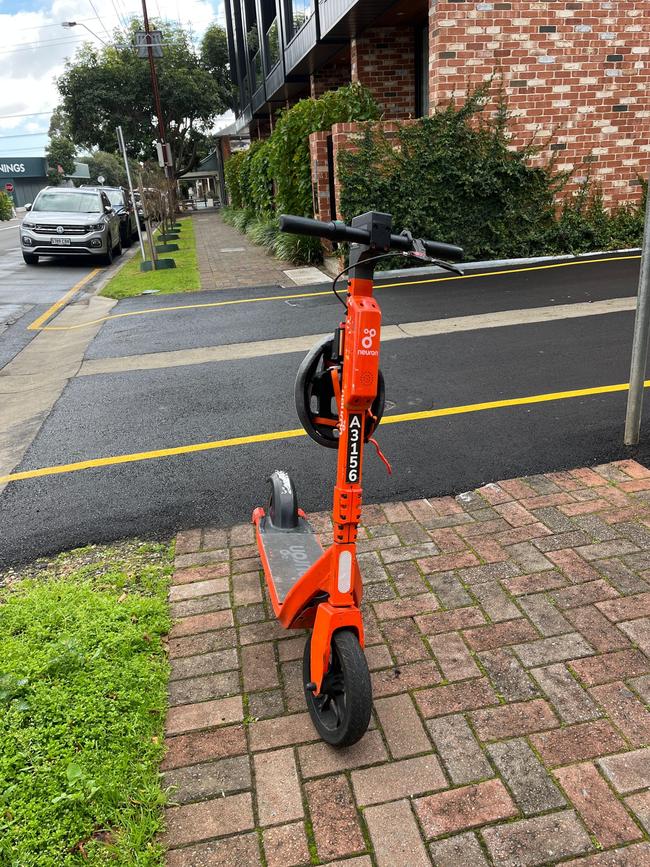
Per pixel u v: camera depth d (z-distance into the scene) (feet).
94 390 21.83
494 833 6.66
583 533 11.59
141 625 9.82
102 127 134.62
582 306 27.02
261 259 49.65
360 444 7.03
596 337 22.93
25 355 28.32
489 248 37.78
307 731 8.00
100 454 16.62
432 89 35.50
